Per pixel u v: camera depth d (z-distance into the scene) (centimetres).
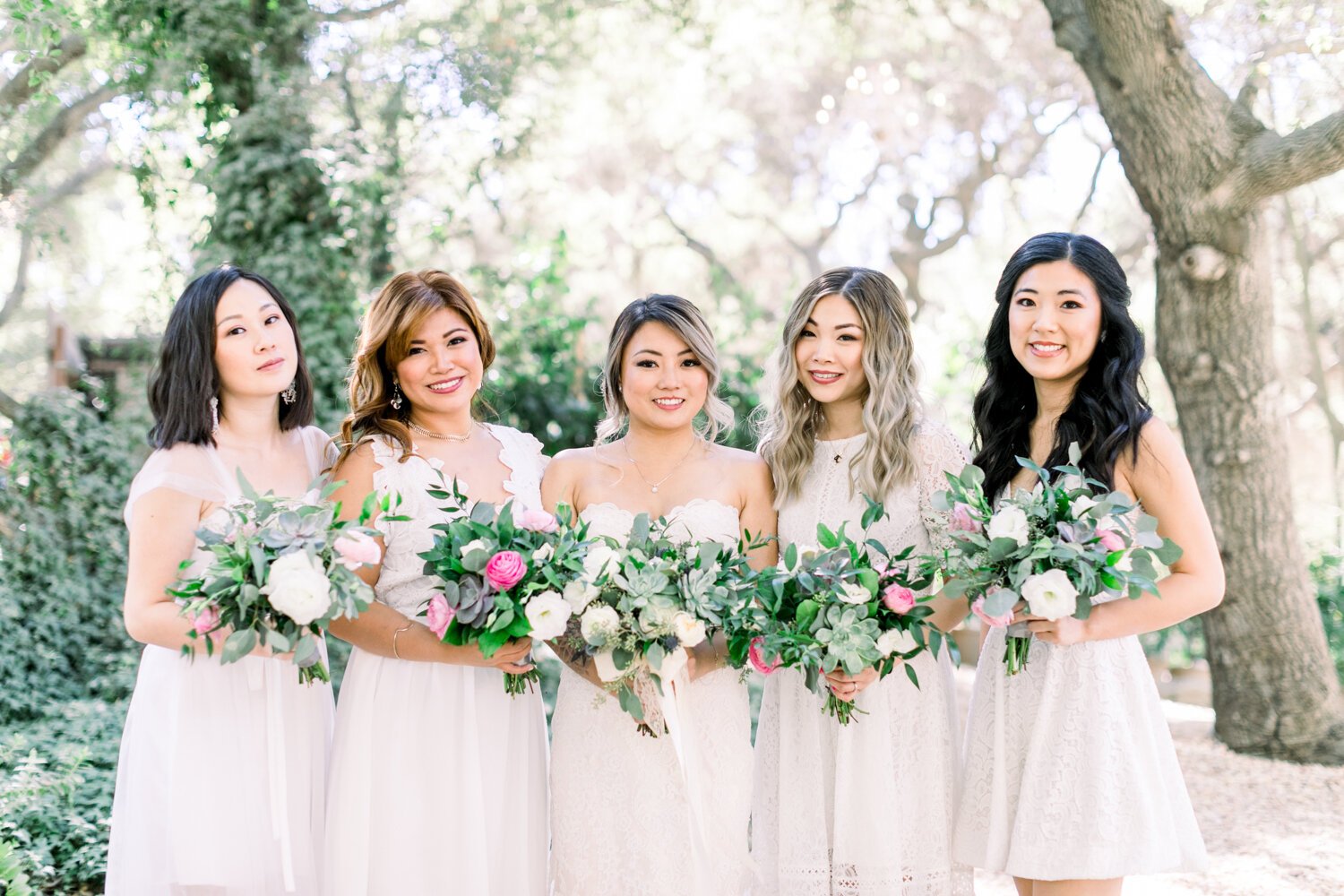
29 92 639
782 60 1234
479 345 299
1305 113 614
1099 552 236
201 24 634
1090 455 268
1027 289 272
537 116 776
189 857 255
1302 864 424
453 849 268
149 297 700
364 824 266
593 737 283
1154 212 552
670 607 251
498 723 277
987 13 1235
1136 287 1436
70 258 909
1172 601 255
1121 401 265
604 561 253
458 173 738
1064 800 257
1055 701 261
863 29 1183
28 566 626
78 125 674
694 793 279
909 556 287
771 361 312
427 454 287
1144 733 260
